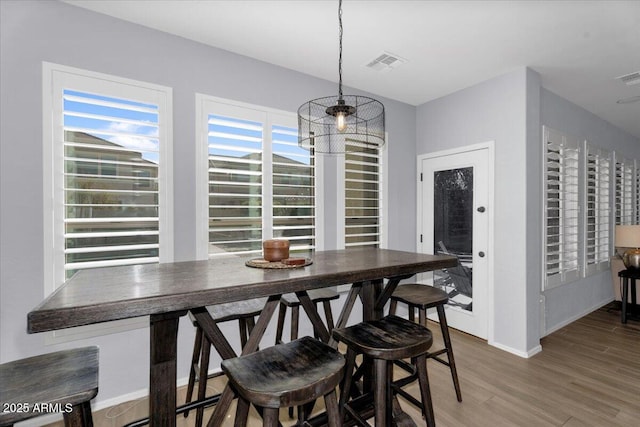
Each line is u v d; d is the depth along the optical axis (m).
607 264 4.35
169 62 2.33
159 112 2.29
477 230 3.20
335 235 3.16
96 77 2.08
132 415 2.00
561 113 3.53
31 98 1.90
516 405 2.09
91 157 2.07
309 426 1.49
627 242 3.83
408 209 3.80
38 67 1.92
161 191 2.29
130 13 2.10
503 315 2.95
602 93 3.45
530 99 2.86
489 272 3.07
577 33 2.30
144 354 2.21
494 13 2.08
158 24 2.23
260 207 2.70
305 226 2.96
